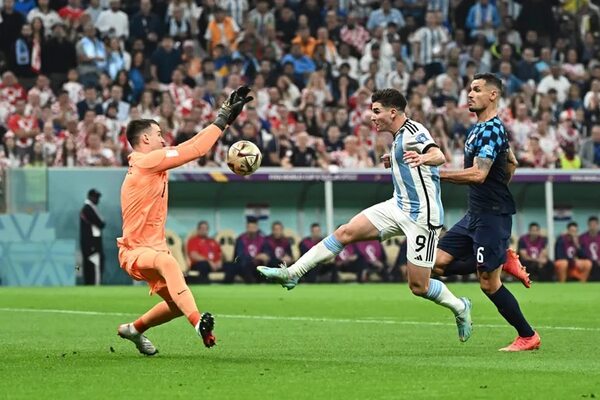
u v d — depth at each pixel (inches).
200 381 1016.2
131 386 986.7
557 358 1227.2
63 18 3681.1
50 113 3314.5
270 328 1683.1
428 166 1273.4
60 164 3243.1
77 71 3523.6
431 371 1088.8
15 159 3221.0
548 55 4037.9
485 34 4136.3
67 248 3142.2
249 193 3383.4
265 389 962.7
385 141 3501.5
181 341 1455.5
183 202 3339.1
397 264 3356.3
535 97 3863.2
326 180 3334.2
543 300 2357.3
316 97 3659.0
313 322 1803.6
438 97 3752.5
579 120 3794.3
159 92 3533.5
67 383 1007.6
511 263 1333.7
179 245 3287.4
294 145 3398.1
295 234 3363.7
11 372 1088.8
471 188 1333.7
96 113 3398.1
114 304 2281.0
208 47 3818.9
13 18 3572.8
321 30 3821.4
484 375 1055.0
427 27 4010.8
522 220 3560.5
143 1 3762.3
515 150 3654.0
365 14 4116.6
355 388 966.4
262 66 3700.8
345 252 3316.9
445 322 1801.2
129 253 1203.2
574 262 3435.0
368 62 3863.2
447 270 1373.0
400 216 1291.8
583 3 4271.7
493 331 1610.5
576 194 3592.5
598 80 3973.9
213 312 2054.6
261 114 3516.2
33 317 1931.6
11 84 3348.9
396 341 1455.5
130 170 1211.2
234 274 3277.6
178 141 3282.5
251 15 3887.8
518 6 4217.5
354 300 2389.3
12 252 3112.7
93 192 3166.8
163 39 3649.1
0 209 3120.1
